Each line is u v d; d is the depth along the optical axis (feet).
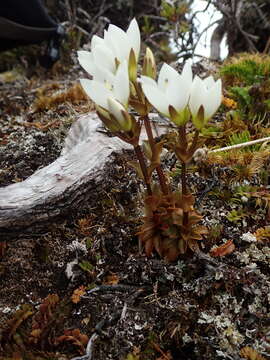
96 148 0.69
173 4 1.28
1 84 1.30
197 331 0.54
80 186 0.64
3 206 0.59
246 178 0.69
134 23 0.51
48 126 0.92
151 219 0.56
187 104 0.47
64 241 0.65
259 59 1.02
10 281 0.62
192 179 0.70
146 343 0.54
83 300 0.58
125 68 0.46
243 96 0.85
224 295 0.55
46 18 1.22
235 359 0.50
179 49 1.37
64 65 1.39
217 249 0.58
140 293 0.57
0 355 0.54
